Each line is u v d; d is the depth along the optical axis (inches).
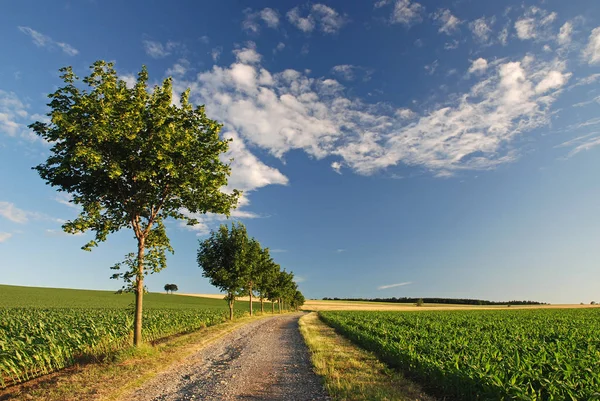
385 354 566.9
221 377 432.1
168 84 588.7
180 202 620.7
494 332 855.7
